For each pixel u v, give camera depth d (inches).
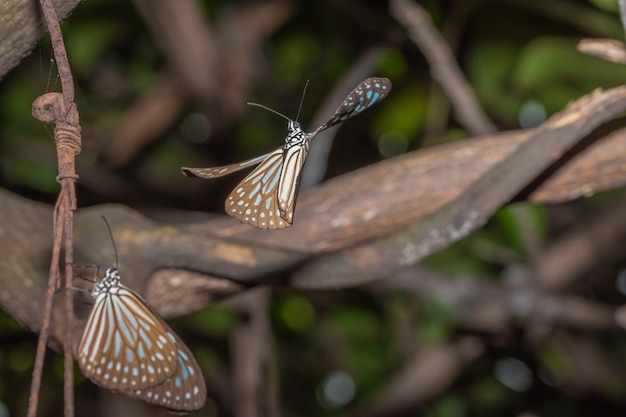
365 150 72.5
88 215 43.0
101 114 71.5
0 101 66.9
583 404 77.2
